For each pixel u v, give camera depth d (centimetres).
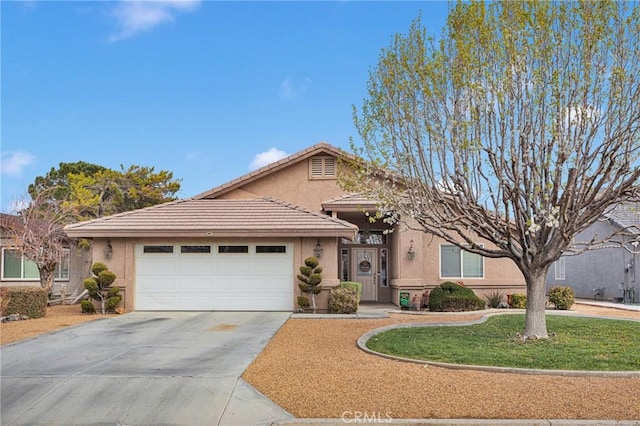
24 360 1059
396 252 2080
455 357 1008
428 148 1145
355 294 1772
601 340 1168
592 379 859
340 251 2258
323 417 722
